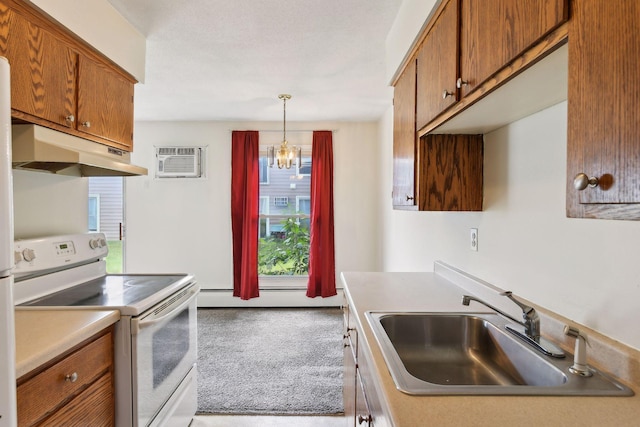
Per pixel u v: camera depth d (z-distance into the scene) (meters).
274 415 2.18
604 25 0.56
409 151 1.76
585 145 0.60
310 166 4.45
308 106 3.64
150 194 4.33
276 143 4.37
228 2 1.81
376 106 3.64
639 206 0.50
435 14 1.38
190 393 2.08
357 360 1.39
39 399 1.05
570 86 0.64
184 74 2.75
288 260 4.48
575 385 0.83
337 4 1.82
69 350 1.19
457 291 1.77
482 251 1.67
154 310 1.61
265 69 2.66
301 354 3.02
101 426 1.37
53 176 1.98
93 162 1.59
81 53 1.69
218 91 3.15
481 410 0.73
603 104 0.56
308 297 4.30
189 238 4.35
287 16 1.94
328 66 2.60
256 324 3.75
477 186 1.66
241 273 4.25
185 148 4.30
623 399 0.77
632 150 0.51
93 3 1.71
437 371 1.28
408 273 2.24
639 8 0.49
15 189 1.75
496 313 1.40
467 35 1.09
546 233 1.21
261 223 4.46
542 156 1.23
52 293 1.78
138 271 4.34
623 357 0.85
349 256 4.39
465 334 1.38
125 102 2.08
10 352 0.72
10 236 0.72
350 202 4.37
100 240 2.20
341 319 3.91
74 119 1.65
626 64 0.52
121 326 1.46
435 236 2.34
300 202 4.48
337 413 2.20
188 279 2.14
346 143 4.36
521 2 0.79
